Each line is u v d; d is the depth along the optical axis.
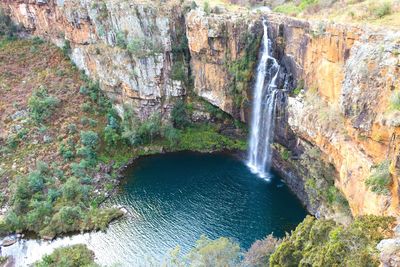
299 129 49.56
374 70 34.94
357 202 36.47
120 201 58.88
